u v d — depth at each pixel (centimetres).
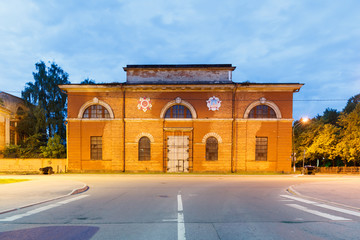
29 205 796
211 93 2416
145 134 2400
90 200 919
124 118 2405
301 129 4247
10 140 3200
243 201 899
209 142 2392
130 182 1625
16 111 3406
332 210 731
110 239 465
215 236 480
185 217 643
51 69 3525
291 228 534
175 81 2455
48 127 3294
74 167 2394
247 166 2359
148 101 2420
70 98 2438
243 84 2362
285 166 2342
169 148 2394
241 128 2383
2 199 902
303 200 923
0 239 465
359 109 3234
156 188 1302
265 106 2417
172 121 2405
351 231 511
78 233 504
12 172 2486
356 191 1118
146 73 2470
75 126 2416
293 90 2422
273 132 2377
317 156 3519
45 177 1988
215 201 899
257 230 520
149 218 633
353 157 2997
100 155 2408
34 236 484
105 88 2419
